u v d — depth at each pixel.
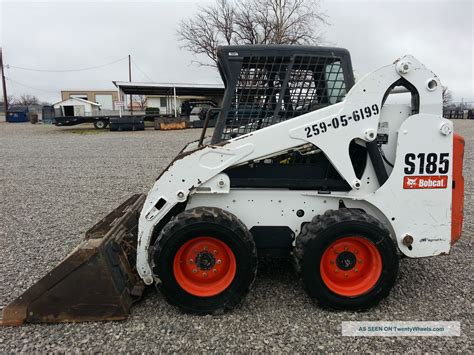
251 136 3.02
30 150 14.38
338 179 3.27
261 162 3.25
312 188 3.27
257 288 3.42
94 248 2.94
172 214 3.29
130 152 13.48
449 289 3.41
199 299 3.01
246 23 29.52
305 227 3.10
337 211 3.05
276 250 3.35
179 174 3.05
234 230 2.93
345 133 3.05
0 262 4.07
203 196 3.24
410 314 3.03
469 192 7.02
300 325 2.88
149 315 3.02
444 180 3.14
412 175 3.12
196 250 3.04
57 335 2.78
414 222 3.18
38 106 53.03
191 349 2.62
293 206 3.27
